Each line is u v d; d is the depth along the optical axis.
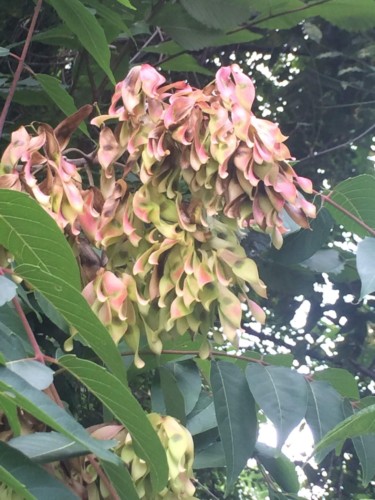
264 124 0.52
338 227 1.16
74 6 0.66
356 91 1.36
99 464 0.46
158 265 0.51
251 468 1.63
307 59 1.35
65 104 0.78
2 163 0.51
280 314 1.27
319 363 1.46
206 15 0.85
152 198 0.52
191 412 0.71
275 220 0.51
